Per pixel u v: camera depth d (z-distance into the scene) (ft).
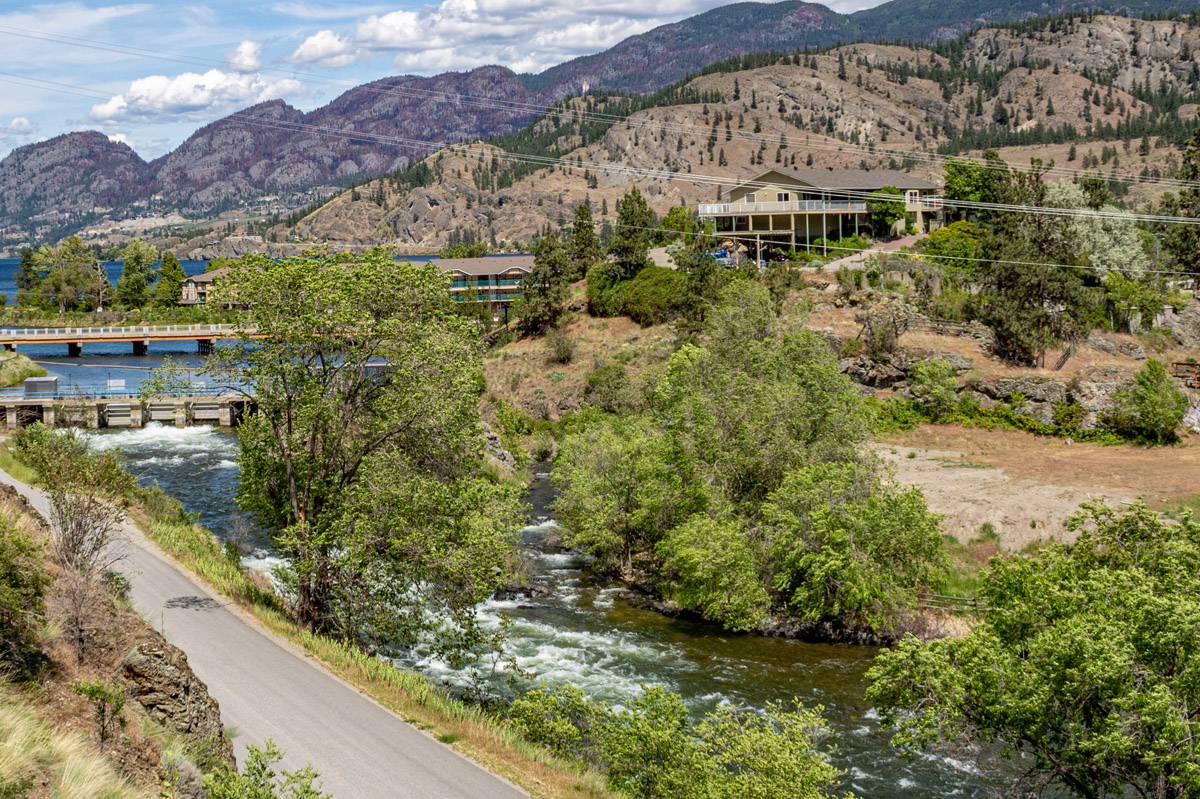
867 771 97.91
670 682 119.03
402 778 68.44
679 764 76.89
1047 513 156.97
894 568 136.05
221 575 112.98
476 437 112.98
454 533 102.94
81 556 79.87
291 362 105.29
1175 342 250.16
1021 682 80.69
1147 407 199.11
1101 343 239.71
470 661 119.85
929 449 204.85
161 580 108.78
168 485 210.18
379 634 104.68
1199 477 168.96
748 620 137.39
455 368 109.81
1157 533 92.99
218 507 189.26
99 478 94.43
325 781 66.95
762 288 237.45
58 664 68.80
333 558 102.94
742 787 71.92
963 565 150.51
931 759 100.68
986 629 90.84
